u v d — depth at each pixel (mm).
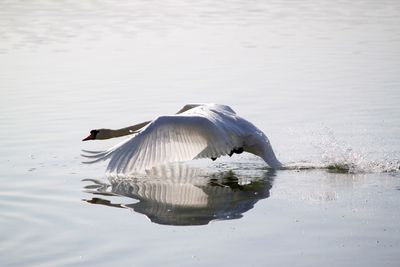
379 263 9727
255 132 13445
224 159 15266
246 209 11977
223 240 10594
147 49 26562
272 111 18250
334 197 12461
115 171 11297
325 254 10031
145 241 10586
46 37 29125
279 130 16625
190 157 12188
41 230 11055
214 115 13102
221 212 11852
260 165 14688
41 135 16500
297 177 13742
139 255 10070
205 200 12508
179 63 24125
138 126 15188
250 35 29188
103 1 39469
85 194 12797
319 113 18000
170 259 9914
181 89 20625
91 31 30438
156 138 11711
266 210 11898
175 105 18938
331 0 39281
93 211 11906
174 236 10773
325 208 11898
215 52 25906
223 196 12711
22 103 19391
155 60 24641
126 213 11820
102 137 15094
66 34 29750
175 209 12039
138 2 39094
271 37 28750
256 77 22047
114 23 32375
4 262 9891
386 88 20453
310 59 24641
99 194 12828
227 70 23031
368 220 11289
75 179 13695
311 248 10242
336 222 11234
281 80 21625
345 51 25938
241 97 19688
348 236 10648
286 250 10188
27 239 10703
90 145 15852
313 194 12672
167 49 26547
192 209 12031
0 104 19297
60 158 14938
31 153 15227
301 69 23141
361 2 38469
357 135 16031
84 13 35406
